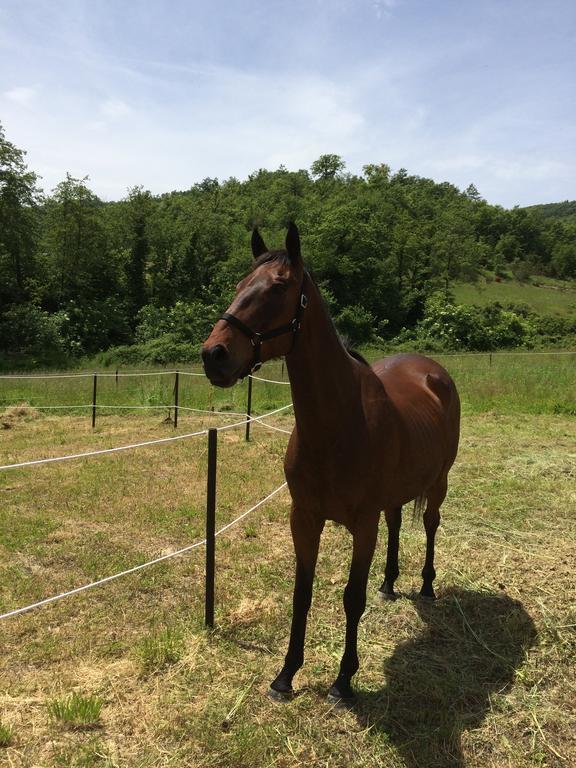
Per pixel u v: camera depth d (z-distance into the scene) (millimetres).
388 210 62125
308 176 91500
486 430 9008
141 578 3957
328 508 2543
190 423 10000
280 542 4672
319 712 2580
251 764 2273
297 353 2326
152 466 6977
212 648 3080
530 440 8305
